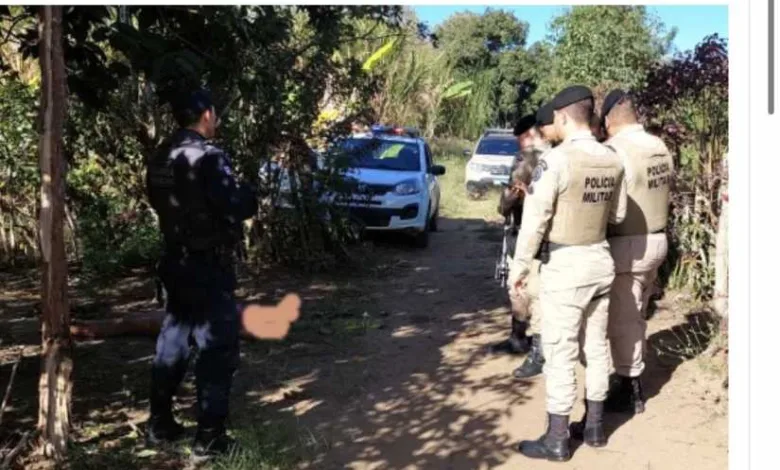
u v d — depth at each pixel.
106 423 4.53
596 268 4.12
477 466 4.12
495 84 35.06
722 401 4.88
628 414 4.80
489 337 6.52
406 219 11.10
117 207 9.19
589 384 4.35
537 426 4.64
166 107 8.10
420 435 4.52
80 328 6.24
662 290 7.40
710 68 7.04
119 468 3.93
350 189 9.52
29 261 9.23
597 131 4.77
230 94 7.41
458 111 32.12
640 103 7.56
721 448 4.32
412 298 8.09
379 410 4.90
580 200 4.04
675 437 4.47
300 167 9.20
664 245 4.65
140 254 9.04
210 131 4.13
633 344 4.72
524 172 5.57
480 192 18.22
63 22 4.68
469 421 4.72
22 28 6.21
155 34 4.81
